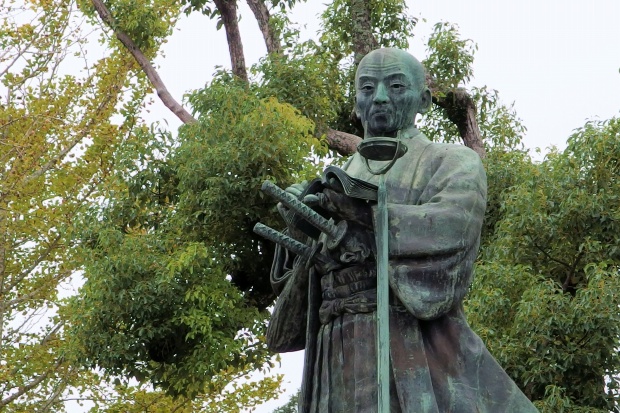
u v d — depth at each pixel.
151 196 18.41
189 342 17.44
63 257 21.30
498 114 20.91
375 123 8.06
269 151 17.03
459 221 7.54
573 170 16.28
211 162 17.17
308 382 7.93
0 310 21.08
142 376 17.47
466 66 21.05
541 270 16.34
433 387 7.49
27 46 22.33
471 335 7.70
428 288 7.45
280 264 8.39
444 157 7.92
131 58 22.52
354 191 7.56
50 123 21.62
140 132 18.48
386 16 21.34
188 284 17.28
